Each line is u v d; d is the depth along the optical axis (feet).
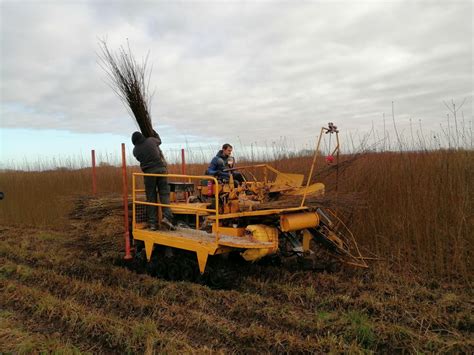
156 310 15.35
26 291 17.60
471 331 13.75
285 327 14.03
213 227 19.66
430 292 17.10
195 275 18.53
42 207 37.27
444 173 22.89
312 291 16.98
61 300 16.80
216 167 22.90
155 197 20.90
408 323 14.28
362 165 24.99
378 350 12.57
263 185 20.90
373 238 23.18
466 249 19.97
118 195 24.13
